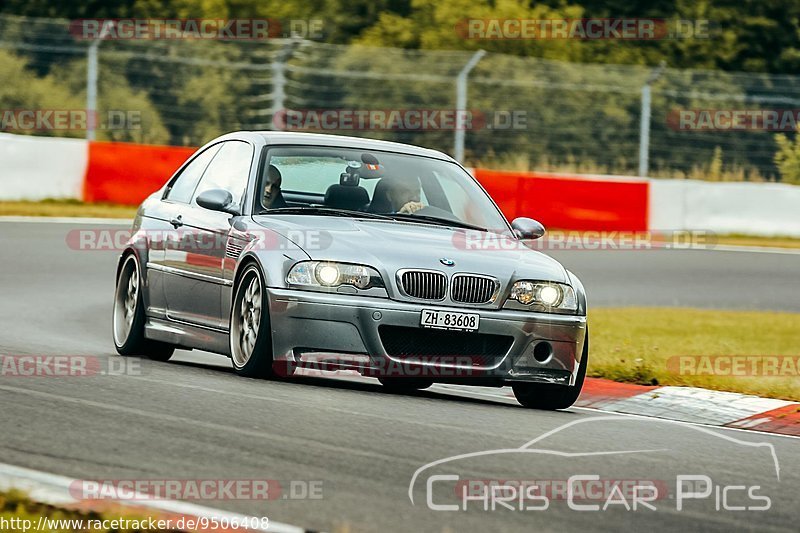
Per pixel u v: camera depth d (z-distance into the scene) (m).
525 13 112.94
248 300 28.08
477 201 31.73
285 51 89.12
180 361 33.25
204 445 20.27
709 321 49.78
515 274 27.86
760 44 118.81
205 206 29.45
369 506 17.09
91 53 80.69
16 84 102.38
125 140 103.50
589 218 81.12
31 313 43.28
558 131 106.88
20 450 19.22
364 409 24.73
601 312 50.62
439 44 113.12
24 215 70.94
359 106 106.56
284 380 28.28
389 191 30.64
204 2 113.62
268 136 31.44
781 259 73.12
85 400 23.78
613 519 17.25
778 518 18.06
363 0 116.75
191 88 106.62
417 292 27.00
